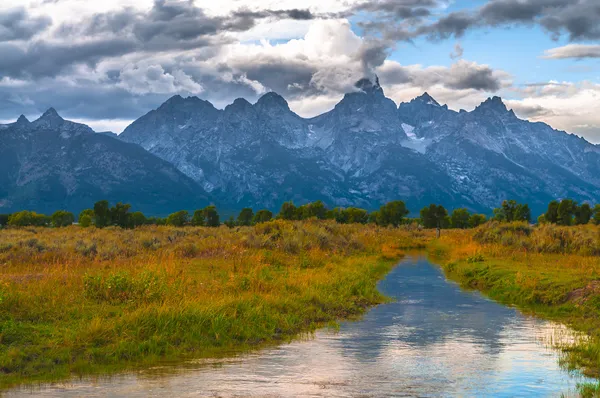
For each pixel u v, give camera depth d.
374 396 11.65
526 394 11.87
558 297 23.47
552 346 16.17
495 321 20.16
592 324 19.06
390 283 31.11
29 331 15.48
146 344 15.07
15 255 30.83
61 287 20.22
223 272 26.62
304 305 21.16
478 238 52.69
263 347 15.98
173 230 58.94
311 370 13.62
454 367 13.92
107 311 17.59
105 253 32.72
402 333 18.00
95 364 13.92
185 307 17.39
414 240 71.12
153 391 11.96
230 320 17.45
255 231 45.75
